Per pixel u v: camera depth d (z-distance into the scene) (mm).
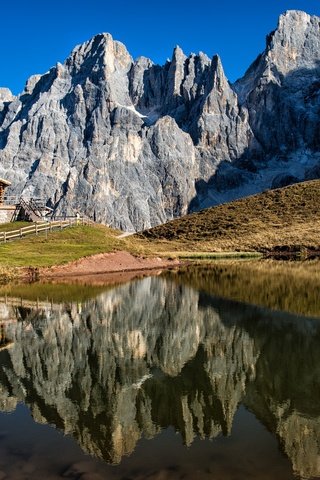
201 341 15758
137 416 9070
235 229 99688
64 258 44344
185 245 87688
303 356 13781
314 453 7488
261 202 117688
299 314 20797
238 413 9359
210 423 8805
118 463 7090
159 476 6691
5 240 49688
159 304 24375
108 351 14391
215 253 71375
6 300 25531
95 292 29453
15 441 7918
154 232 110562
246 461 7176
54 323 18984
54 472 6812
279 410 9484
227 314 21094
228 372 12227
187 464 7070
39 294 28391
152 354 14016
